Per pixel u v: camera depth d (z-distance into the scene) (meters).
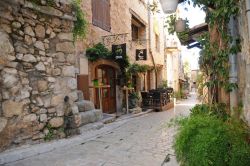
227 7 3.52
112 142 6.19
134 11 15.78
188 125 3.17
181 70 36.50
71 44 6.62
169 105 16.88
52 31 6.14
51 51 6.08
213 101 4.47
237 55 3.77
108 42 11.78
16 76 5.21
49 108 5.94
